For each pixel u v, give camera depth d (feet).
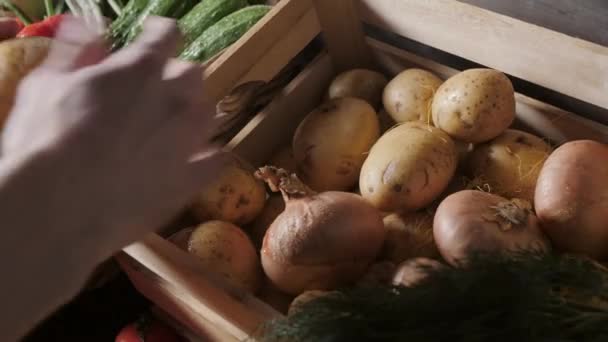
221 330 1.39
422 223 1.40
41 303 0.65
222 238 1.44
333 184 1.59
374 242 1.32
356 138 1.56
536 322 0.91
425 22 1.56
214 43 1.81
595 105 1.52
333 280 1.31
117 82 0.65
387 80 1.79
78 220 0.64
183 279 1.35
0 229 0.60
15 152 0.65
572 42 1.32
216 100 1.57
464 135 1.45
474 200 1.25
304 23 1.69
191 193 0.73
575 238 1.24
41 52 1.46
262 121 1.72
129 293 2.05
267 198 1.64
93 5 2.05
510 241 1.20
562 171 1.25
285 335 1.03
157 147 0.68
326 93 1.82
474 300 0.93
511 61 1.46
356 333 0.94
